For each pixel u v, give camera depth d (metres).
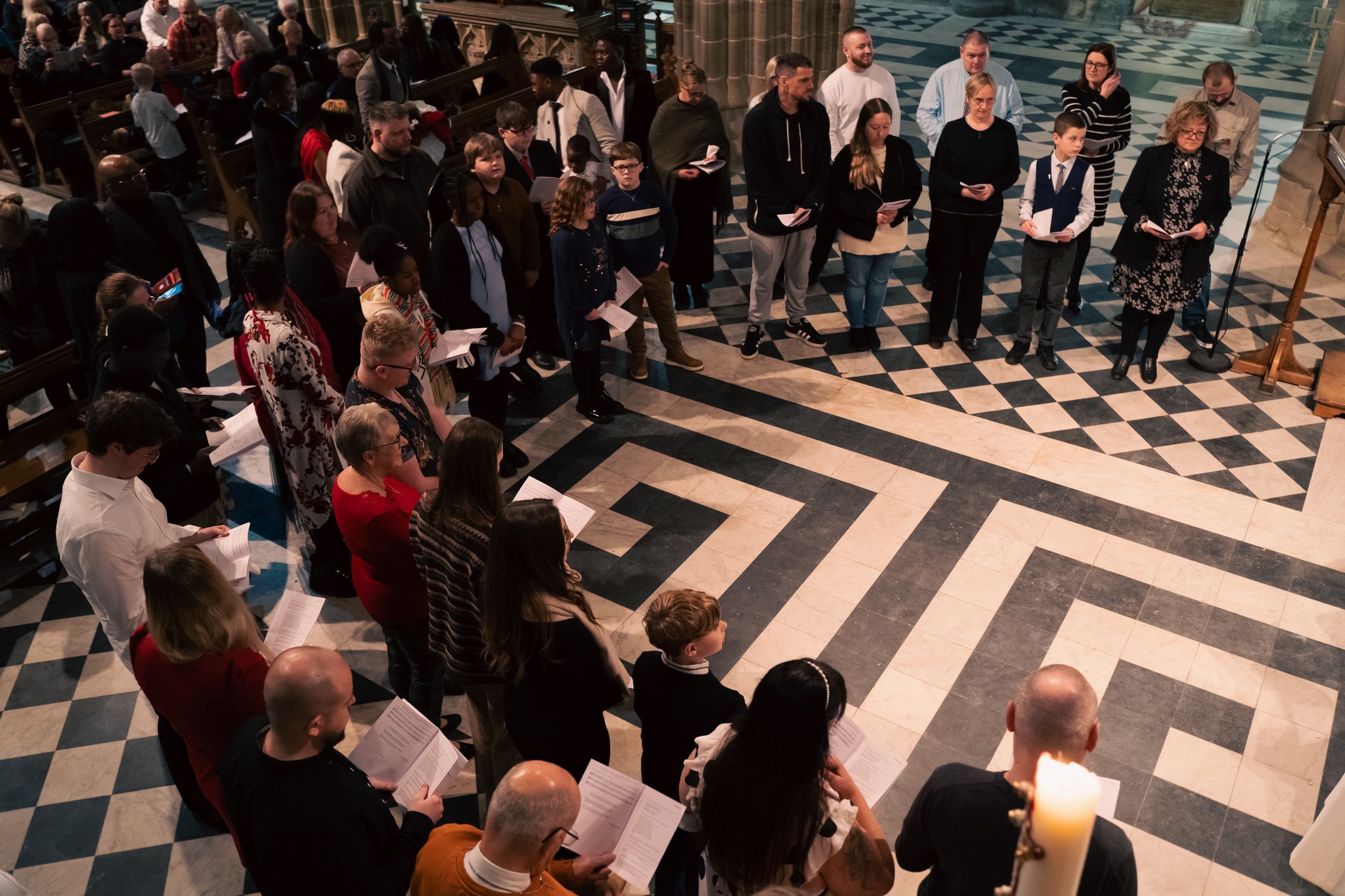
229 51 10.24
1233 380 6.12
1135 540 4.89
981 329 6.74
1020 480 5.32
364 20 13.65
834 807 2.21
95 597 3.21
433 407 4.20
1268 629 4.38
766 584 4.69
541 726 2.92
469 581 2.99
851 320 6.46
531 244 5.58
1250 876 3.41
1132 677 4.16
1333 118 7.14
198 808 3.54
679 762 2.77
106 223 4.70
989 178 5.88
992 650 4.31
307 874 2.36
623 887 3.11
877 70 6.97
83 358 4.73
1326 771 3.77
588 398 5.84
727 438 5.72
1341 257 7.15
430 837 2.42
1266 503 5.11
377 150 5.58
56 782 3.85
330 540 4.61
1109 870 2.00
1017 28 14.05
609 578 4.74
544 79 6.84
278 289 4.02
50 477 5.12
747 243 7.98
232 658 2.73
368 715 4.10
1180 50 12.94
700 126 6.59
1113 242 7.77
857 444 5.64
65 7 14.68
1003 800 2.09
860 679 4.19
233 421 4.34
